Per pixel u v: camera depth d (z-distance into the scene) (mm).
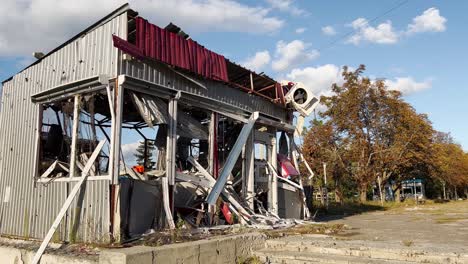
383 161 32750
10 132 11414
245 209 11672
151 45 9133
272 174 13836
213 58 11211
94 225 8141
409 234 10125
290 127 15016
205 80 10953
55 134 10422
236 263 7750
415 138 33125
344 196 37125
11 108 11586
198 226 9664
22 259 8484
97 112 11680
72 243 8320
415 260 6840
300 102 15031
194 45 10562
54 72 10109
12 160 11109
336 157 33656
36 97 10570
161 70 9523
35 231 9695
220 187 10648
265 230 9672
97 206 8180
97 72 8844
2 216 11016
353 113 32938
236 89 12359
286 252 7992
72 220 8617
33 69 10969
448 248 7164
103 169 9383
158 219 8953
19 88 11414
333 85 34562
